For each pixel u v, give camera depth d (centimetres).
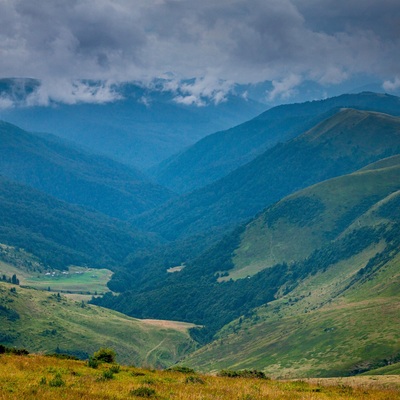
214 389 3656
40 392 3180
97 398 3119
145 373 4294
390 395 3816
